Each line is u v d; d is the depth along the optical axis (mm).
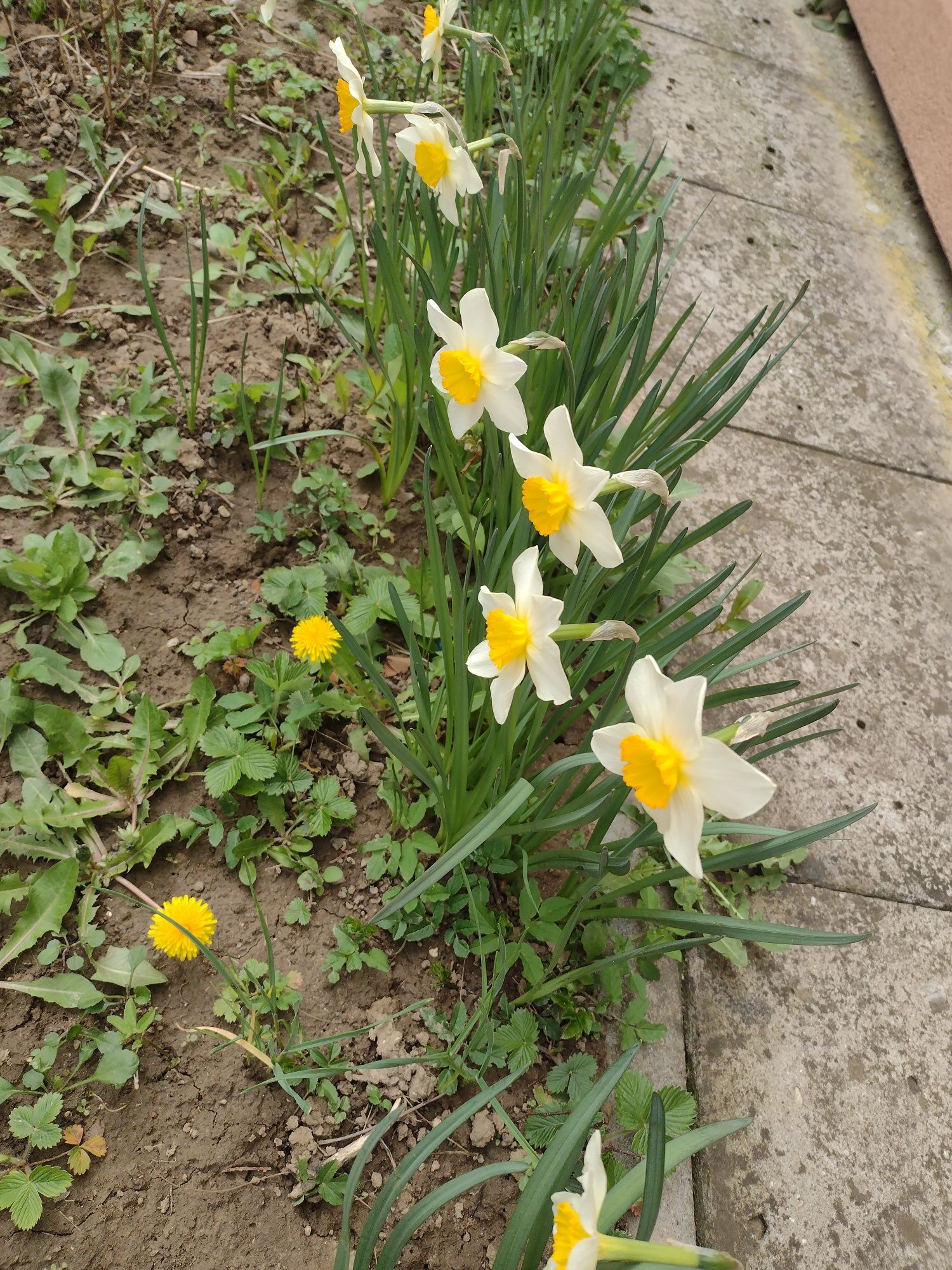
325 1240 481
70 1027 502
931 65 1271
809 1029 610
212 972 535
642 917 521
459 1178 388
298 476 732
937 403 1036
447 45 1117
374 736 634
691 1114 515
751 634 522
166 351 657
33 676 594
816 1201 551
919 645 826
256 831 585
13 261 755
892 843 706
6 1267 444
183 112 914
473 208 720
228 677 636
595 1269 344
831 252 1153
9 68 864
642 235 864
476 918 558
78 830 561
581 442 650
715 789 354
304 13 1065
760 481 901
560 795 546
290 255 846
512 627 429
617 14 1211
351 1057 528
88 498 671
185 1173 481
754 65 1384
